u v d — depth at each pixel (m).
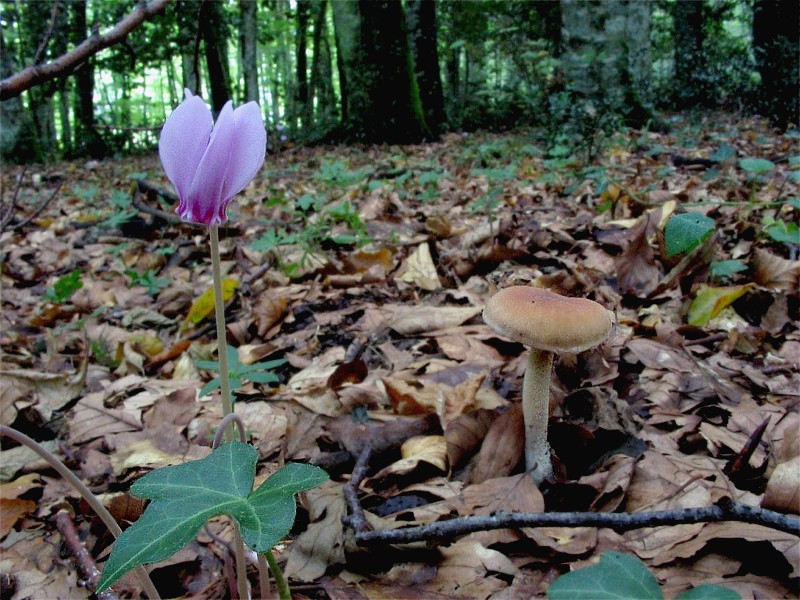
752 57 1.78
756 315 0.35
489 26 2.35
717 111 1.77
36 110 2.96
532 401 0.22
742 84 1.69
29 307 0.54
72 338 0.44
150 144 2.74
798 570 0.17
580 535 0.20
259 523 0.13
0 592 0.22
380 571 0.20
